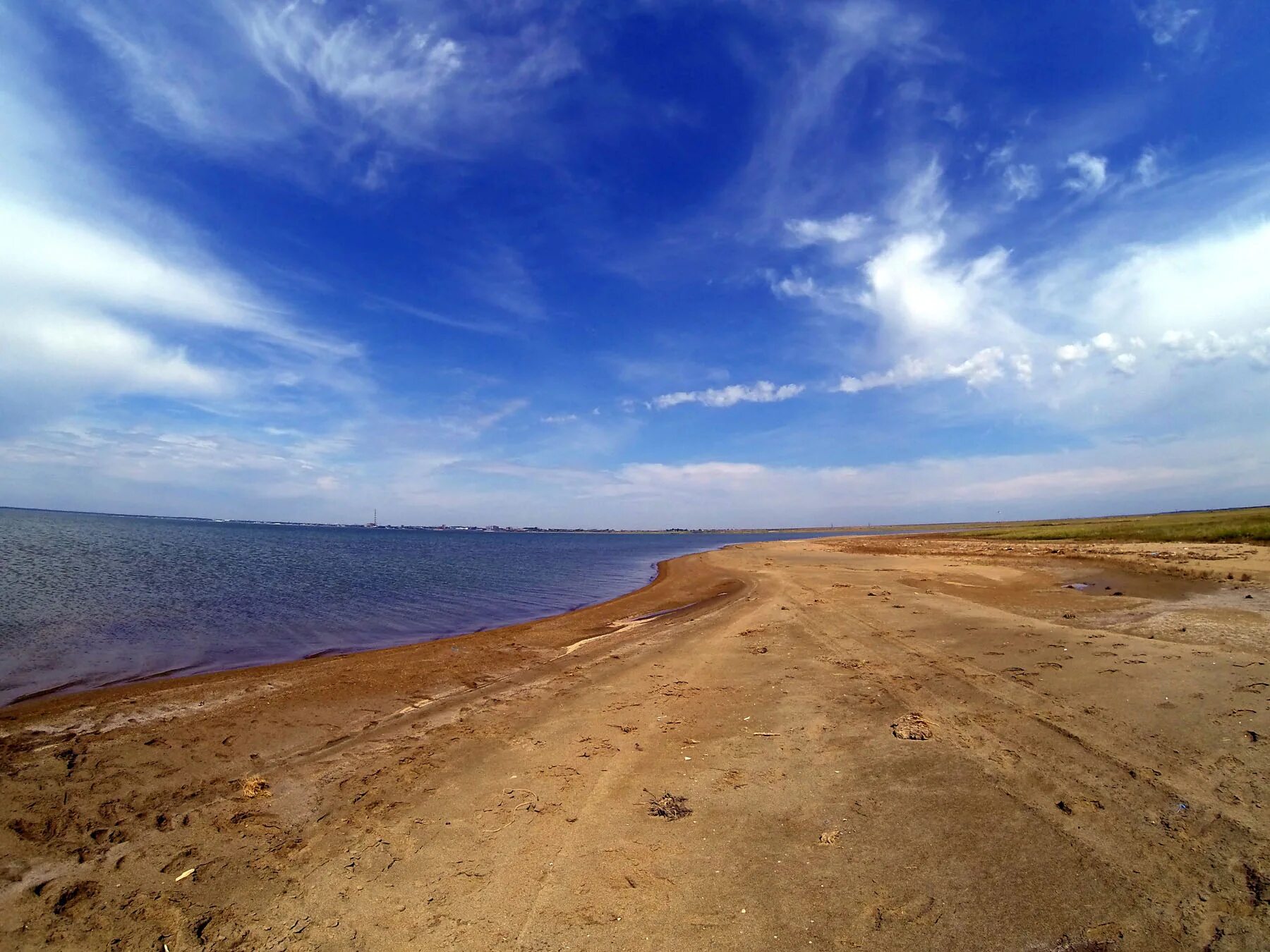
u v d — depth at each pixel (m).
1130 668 8.21
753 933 3.61
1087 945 3.34
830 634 11.94
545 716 7.88
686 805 5.28
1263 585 15.24
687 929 3.67
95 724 7.94
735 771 5.90
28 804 5.70
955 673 8.56
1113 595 14.87
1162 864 3.99
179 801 5.73
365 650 13.25
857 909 3.77
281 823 5.27
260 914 4.03
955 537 52.34
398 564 38.84
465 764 6.41
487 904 4.02
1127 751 5.68
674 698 8.38
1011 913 3.63
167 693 9.32
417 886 4.26
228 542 61.59
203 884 4.39
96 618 16.03
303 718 8.10
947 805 4.96
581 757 6.43
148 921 4.00
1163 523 41.84
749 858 4.41
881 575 22.09
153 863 4.69
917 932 3.53
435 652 12.31
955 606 14.29
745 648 11.25
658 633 13.45
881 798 5.15
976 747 6.02
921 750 6.06
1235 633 9.87
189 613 17.34
